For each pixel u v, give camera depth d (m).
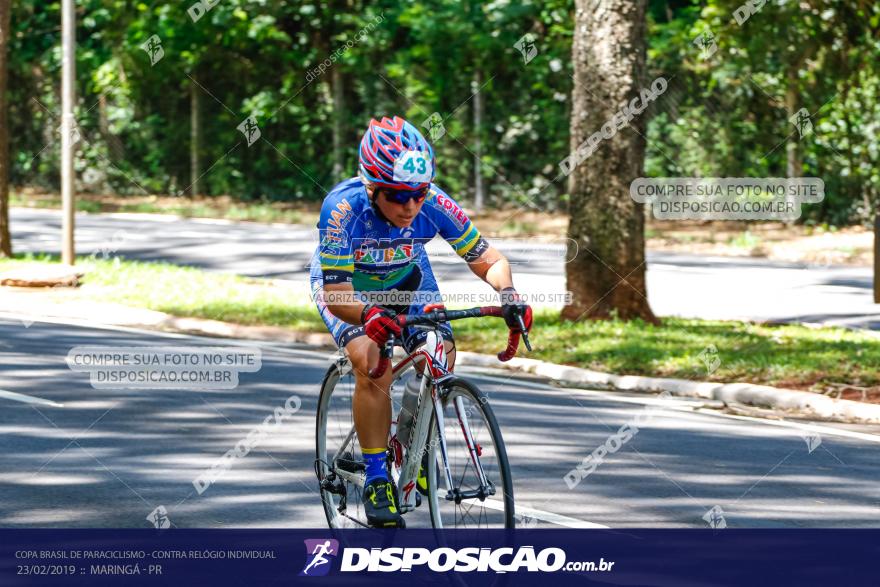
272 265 29.47
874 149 36.56
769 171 38.06
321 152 47.09
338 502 8.99
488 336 18.70
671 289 25.66
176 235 36.19
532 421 13.09
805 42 36.56
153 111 49.25
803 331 19.25
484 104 42.19
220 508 9.39
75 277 24.33
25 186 52.00
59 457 10.94
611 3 19.98
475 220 39.91
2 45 28.03
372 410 8.11
